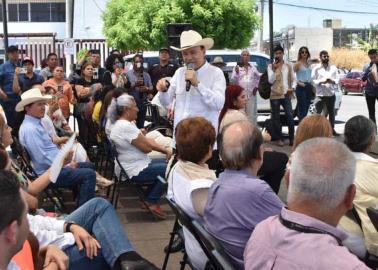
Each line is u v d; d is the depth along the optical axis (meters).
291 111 10.64
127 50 23.58
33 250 2.90
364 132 3.62
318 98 11.70
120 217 5.93
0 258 1.89
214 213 3.02
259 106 13.81
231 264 2.74
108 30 24.25
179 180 3.52
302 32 54.47
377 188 3.49
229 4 21.78
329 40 55.06
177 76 5.38
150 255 4.86
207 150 3.66
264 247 2.12
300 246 2.02
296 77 11.07
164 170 5.75
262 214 2.90
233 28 22.14
